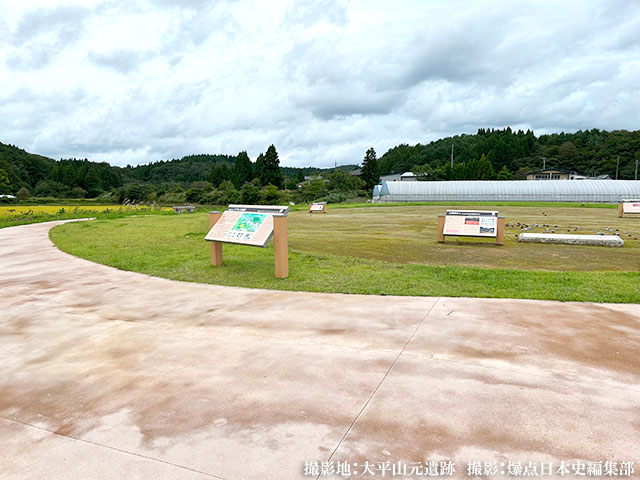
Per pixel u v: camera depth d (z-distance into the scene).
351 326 4.79
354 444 2.59
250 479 2.30
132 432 2.79
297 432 2.73
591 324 4.76
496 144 105.25
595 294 6.02
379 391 3.25
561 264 9.31
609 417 2.85
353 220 22.75
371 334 4.52
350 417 2.89
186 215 26.86
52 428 2.87
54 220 25.48
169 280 7.57
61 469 2.43
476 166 87.38
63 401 3.24
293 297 6.16
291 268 8.38
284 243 7.51
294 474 2.33
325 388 3.32
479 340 4.30
